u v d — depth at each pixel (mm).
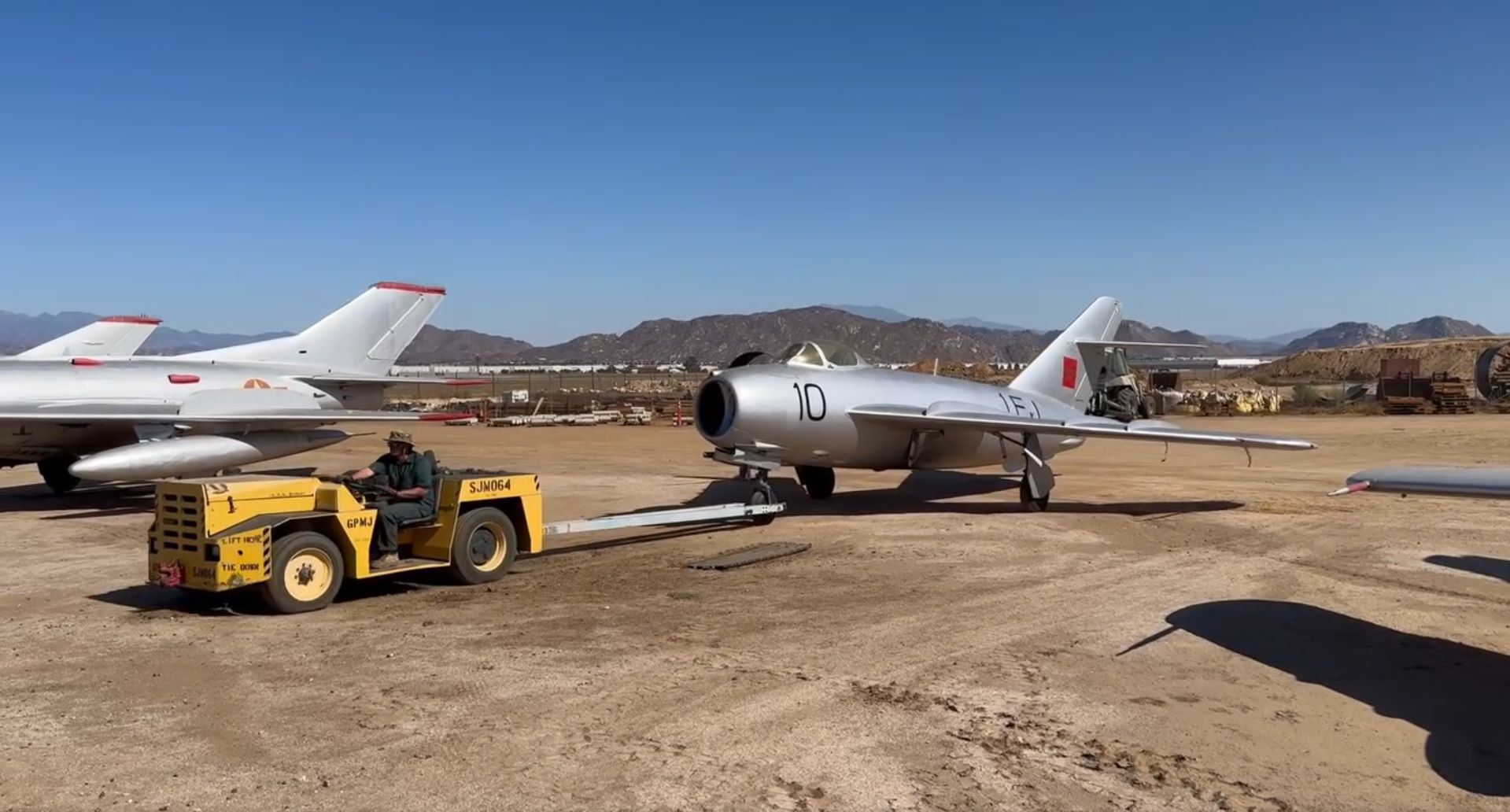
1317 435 32469
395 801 4953
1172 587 10359
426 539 10500
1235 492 19062
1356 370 89375
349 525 9445
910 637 8312
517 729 6000
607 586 10445
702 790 5109
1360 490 6820
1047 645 8047
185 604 9570
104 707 6430
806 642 8117
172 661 7562
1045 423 15188
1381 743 5887
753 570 11375
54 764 5441
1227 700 6648
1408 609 9320
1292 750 5766
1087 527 14594
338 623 8766
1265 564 11625
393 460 10281
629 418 44562
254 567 8742
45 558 12430
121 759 5508
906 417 14891
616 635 8336
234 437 18031
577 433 37906
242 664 7445
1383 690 6883
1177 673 7281
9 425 17000
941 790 5137
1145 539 13508
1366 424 37688
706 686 6879
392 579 10766
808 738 5871
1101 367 20625
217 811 4828
